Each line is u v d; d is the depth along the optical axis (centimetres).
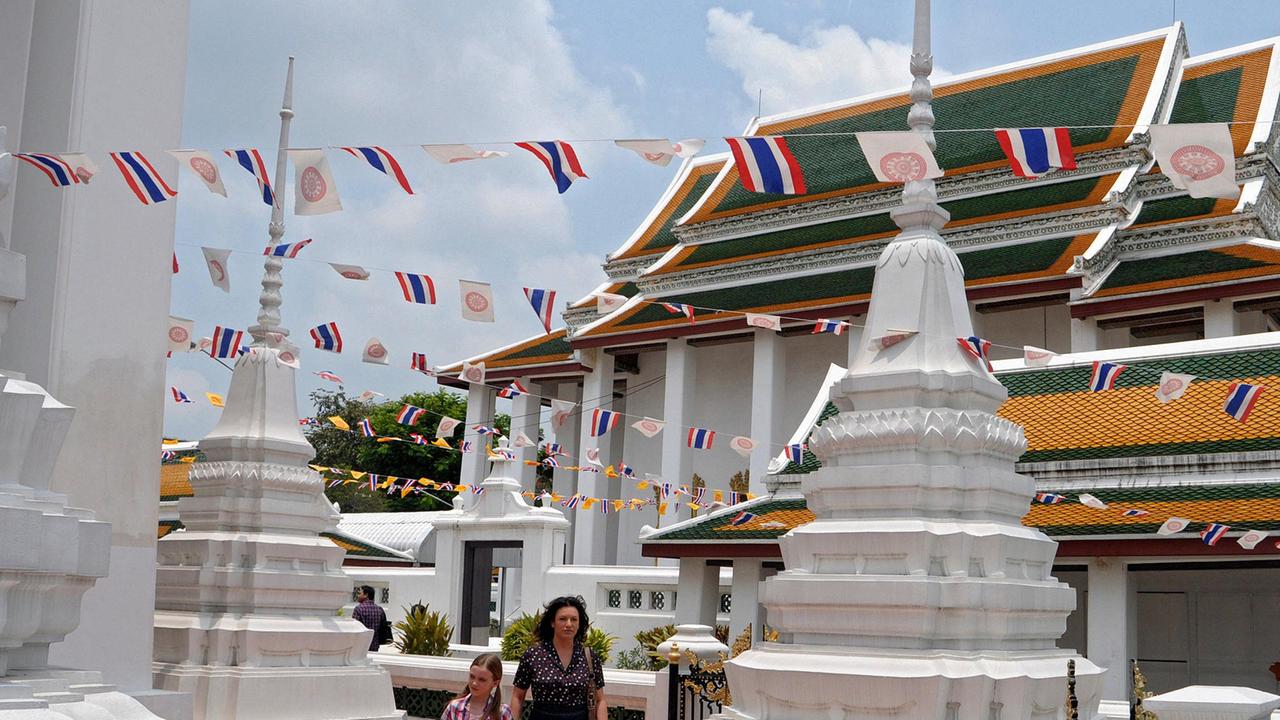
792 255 3669
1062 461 1752
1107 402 1834
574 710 876
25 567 567
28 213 955
